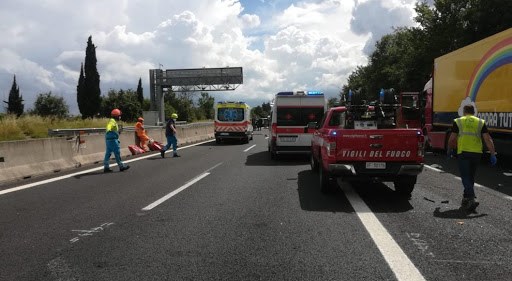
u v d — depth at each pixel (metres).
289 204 8.29
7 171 11.70
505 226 6.55
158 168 14.43
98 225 6.73
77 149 15.50
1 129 26.05
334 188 9.39
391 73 66.38
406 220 6.96
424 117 22.25
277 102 16.78
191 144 28.27
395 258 5.09
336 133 8.63
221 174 12.74
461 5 40.22
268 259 5.08
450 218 7.09
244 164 15.51
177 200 8.72
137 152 20.56
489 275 4.55
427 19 44.44
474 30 36.03
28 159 12.69
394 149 8.58
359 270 4.71
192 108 102.94
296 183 10.95
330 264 4.90
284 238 5.95
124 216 7.32
